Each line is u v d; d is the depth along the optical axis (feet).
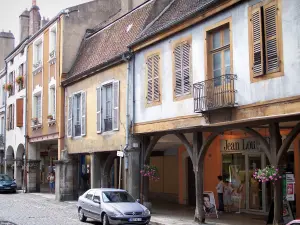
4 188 108.58
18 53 122.72
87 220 57.98
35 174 112.68
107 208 50.78
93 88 75.77
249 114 41.47
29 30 120.88
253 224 51.44
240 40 43.01
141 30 64.85
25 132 111.04
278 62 38.34
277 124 41.47
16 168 122.31
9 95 131.75
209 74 47.75
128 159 62.90
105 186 74.64
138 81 62.39
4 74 140.67
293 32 36.96
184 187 77.05
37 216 62.49
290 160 56.90
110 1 94.79
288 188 43.32
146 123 59.62
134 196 62.18
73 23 90.12
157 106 57.26
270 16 39.47
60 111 87.97
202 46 48.98
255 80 40.88
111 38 77.00
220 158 68.28
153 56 58.70
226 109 43.91
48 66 96.22
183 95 51.98
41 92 100.68
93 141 75.05
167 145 75.36
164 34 55.62
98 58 76.23
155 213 63.41
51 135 94.07
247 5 42.24
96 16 92.89
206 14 47.75
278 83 38.34
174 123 53.36
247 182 63.10
